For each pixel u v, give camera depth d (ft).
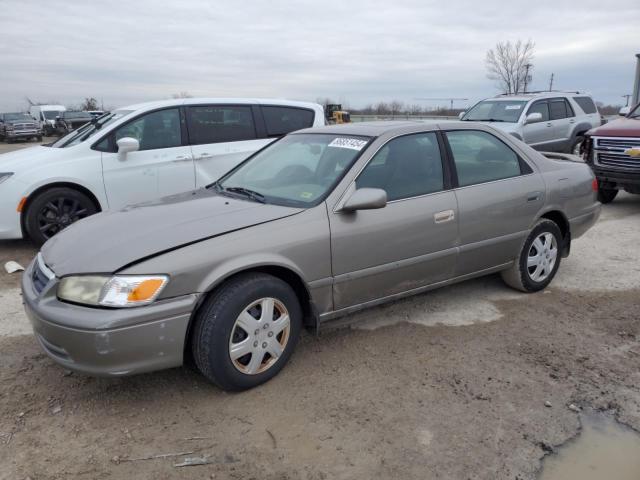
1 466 8.67
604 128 28.09
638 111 30.17
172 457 8.89
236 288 10.22
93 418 9.96
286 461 8.78
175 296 9.66
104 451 9.04
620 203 30.27
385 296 12.83
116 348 9.24
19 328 13.84
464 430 9.55
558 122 39.81
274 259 10.63
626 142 26.50
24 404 10.38
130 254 9.77
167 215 11.53
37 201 20.34
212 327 9.98
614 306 15.06
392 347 12.64
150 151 22.43
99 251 10.07
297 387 10.91
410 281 13.08
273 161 14.32
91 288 9.47
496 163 14.80
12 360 12.12
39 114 140.46
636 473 8.61
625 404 10.39
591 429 9.66
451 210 13.34
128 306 9.30
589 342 12.92
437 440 9.28
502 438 9.35
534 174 15.35
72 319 9.25
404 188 12.83
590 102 43.14
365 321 14.08
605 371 11.59
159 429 9.62
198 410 10.18
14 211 20.06
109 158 21.54
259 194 12.69
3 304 15.49
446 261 13.53
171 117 23.07
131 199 22.11
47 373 11.55
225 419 9.89
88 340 9.18
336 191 11.83
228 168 24.07
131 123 22.18
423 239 12.90
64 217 21.02
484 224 14.05
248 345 10.48
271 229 10.84
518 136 36.60
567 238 16.69
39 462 8.77
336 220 11.59
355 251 11.83
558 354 12.32
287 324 11.06
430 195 13.12
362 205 11.34
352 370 11.58
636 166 26.21
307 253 11.11
